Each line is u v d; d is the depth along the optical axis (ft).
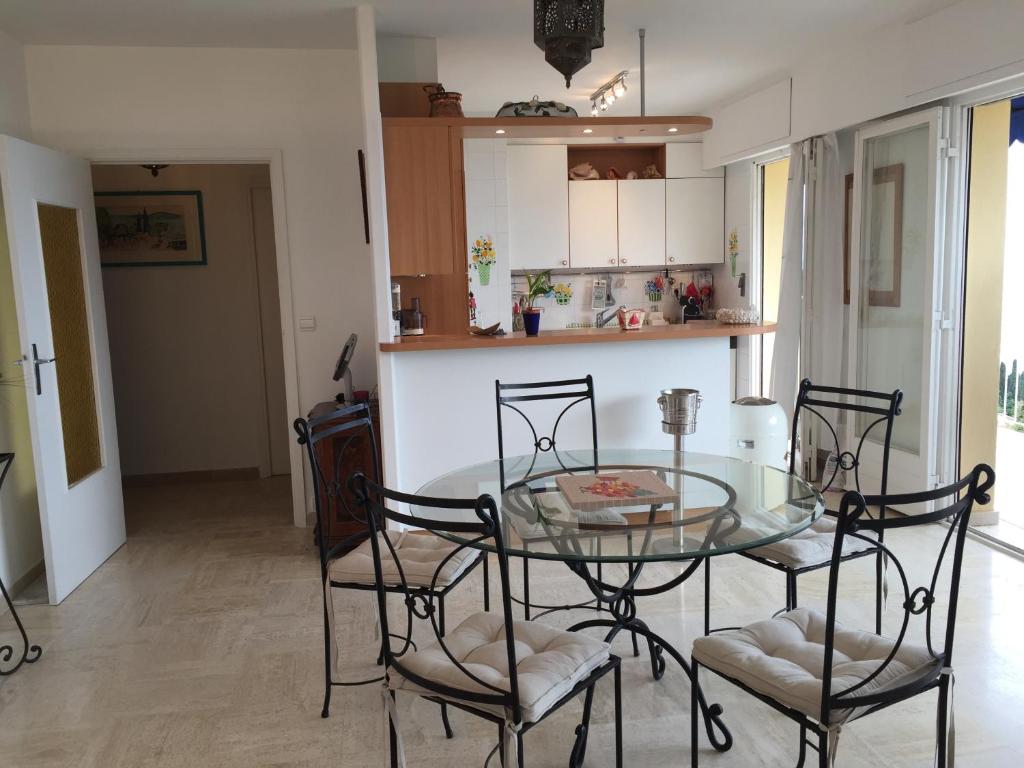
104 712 8.53
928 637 6.38
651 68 15.99
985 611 10.36
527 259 20.39
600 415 13.26
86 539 12.44
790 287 16.43
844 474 15.78
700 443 13.65
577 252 20.56
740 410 14.76
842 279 15.66
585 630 10.07
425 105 13.74
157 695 8.86
